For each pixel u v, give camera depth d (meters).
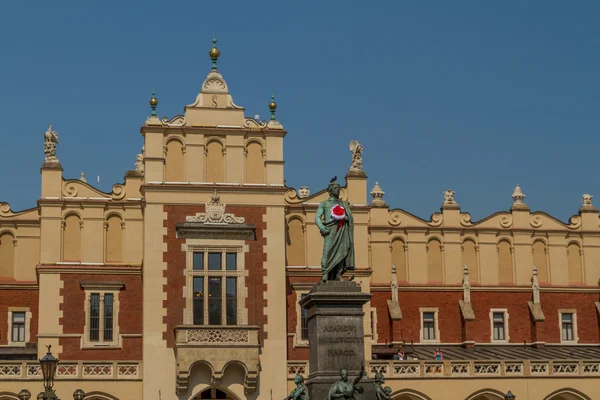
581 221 86.06
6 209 77.31
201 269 70.88
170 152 72.06
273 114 74.00
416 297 82.94
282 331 71.06
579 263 85.75
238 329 69.81
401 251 83.62
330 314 42.66
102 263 73.62
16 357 73.31
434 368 72.69
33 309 76.38
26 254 77.00
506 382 73.38
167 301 70.06
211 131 72.69
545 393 73.75
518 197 85.62
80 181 74.50
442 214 84.44
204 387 69.38
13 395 67.69
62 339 71.88
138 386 69.25
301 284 74.38
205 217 71.44
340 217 43.88
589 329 84.75
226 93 73.75
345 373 40.34
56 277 72.69
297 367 71.38
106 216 74.44
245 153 73.06
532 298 84.12
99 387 68.81
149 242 70.56
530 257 84.88
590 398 74.25
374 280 82.44
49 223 73.44
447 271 83.69
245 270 71.38
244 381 69.69
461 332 82.94
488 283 83.94
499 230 84.75
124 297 73.38
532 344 83.44
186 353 68.88
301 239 75.81
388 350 80.25
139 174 75.50
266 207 72.50
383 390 41.75
